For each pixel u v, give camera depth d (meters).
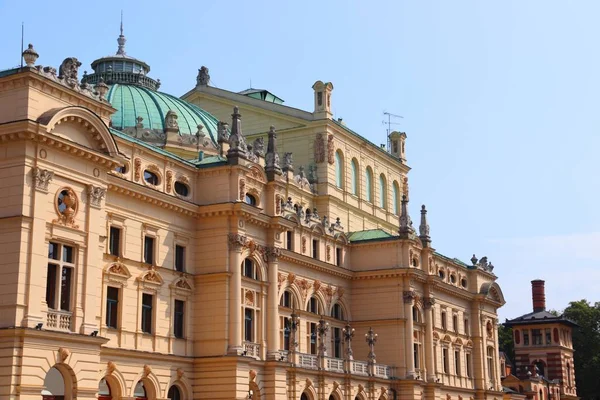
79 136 55.84
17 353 49.38
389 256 93.94
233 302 69.25
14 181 51.62
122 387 61.59
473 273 118.19
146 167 66.81
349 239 95.69
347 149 100.06
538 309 164.38
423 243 99.44
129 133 81.12
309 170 95.25
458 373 110.62
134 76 93.88
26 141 51.78
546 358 154.62
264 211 76.12
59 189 53.78
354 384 85.31
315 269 87.25
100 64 95.12
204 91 103.62
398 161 113.00
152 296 66.38
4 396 48.84
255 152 80.44
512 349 176.50
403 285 93.19
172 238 68.81
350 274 94.00
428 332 97.88
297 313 83.12
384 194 108.75
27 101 52.44
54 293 52.88
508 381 140.25
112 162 57.41
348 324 93.44
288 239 82.94
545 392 145.38
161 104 87.44
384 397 90.19
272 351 73.88
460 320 113.12
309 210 91.44
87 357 53.88
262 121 99.31
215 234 70.69
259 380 72.12
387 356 92.69
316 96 96.69
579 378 167.75
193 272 70.69
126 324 63.12
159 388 65.19
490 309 121.38
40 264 51.62
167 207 68.12
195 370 69.00
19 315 49.94
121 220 63.78
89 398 53.69
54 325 52.12
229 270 69.69
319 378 80.44
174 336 67.81
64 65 56.53
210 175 71.88
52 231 52.81
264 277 75.12
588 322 170.38
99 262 56.25
